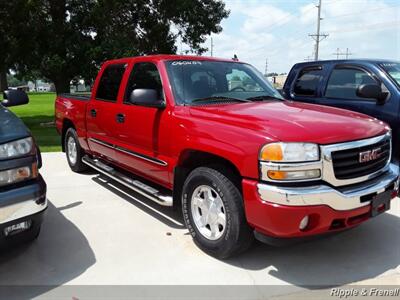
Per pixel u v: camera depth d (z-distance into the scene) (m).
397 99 5.19
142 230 4.36
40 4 13.70
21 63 15.08
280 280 3.34
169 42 17.47
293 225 3.06
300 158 3.08
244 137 3.29
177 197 4.25
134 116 4.66
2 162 3.19
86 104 5.98
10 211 3.15
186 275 3.42
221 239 3.56
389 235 4.22
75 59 14.76
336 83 6.13
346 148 3.23
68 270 3.51
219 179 3.50
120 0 15.00
